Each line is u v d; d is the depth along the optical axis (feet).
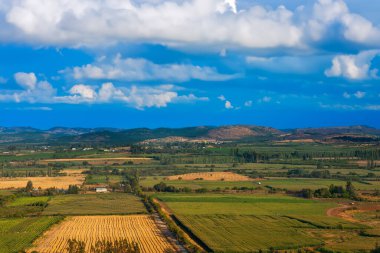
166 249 593.01
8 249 596.70
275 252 584.40
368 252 579.07
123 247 564.71
